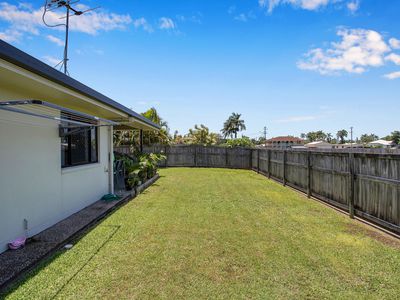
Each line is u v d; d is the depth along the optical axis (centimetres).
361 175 502
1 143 346
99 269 303
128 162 900
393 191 419
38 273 293
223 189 877
